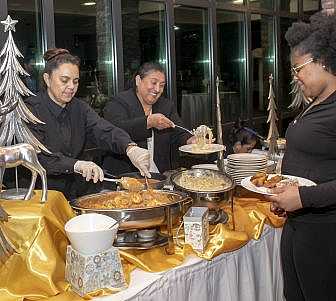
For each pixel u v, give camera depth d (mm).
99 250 1264
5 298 1218
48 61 1831
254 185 1629
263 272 1901
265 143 2873
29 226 1291
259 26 4508
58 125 1859
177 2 3473
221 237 1614
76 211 1516
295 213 1587
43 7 2539
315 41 1497
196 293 1547
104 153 2373
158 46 3416
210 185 1757
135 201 1518
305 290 1613
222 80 4043
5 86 1427
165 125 2312
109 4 2984
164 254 1529
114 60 3025
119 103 2428
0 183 1331
